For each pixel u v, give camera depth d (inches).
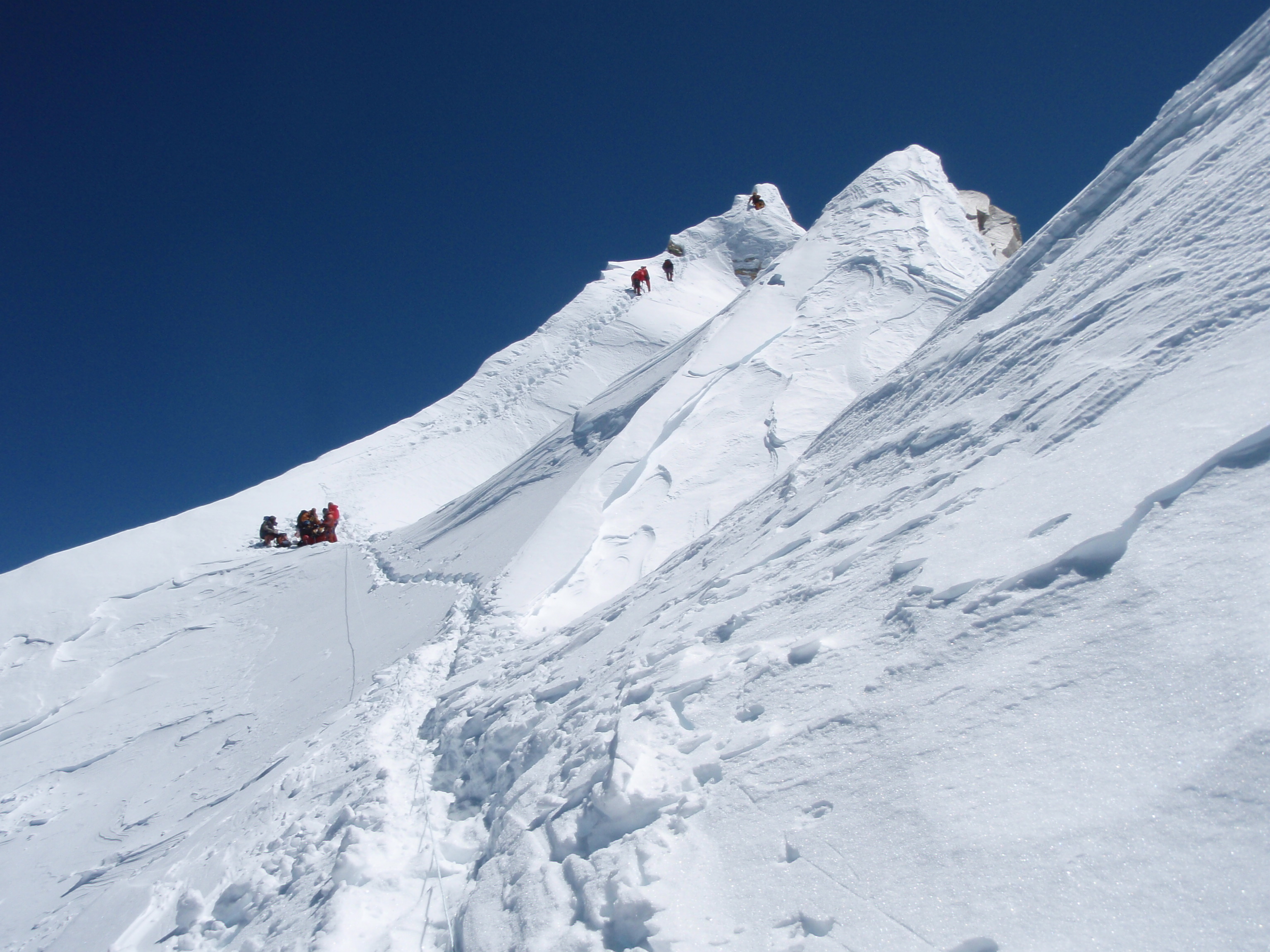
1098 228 264.1
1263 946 66.2
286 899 203.2
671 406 554.3
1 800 449.7
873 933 91.0
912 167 754.8
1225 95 262.4
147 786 407.2
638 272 1475.1
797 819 116.6
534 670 282.0
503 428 1240.2
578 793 164.9
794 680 150.6
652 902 116.3
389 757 265.4
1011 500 152.0
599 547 424.8
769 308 631.2
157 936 223.6
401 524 1012.5
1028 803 93.4
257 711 452.8
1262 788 76.7
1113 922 75.9
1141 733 91.1
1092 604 112.5
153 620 760.3
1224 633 92.9
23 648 745.6
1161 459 126.6
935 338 315.9
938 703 118.0
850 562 182.4
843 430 312.2
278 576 801.6
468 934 147.0
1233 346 144.0
